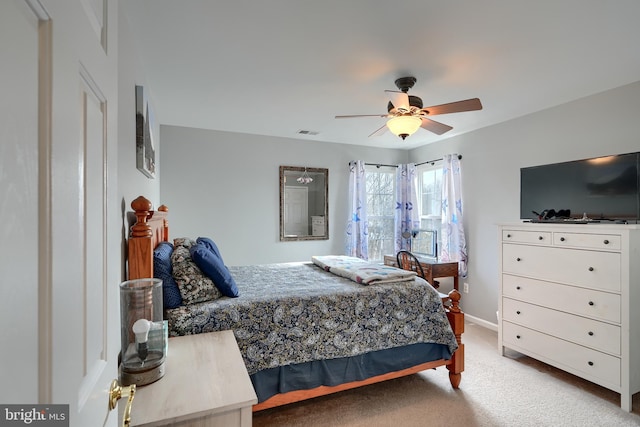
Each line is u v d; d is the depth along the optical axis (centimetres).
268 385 195
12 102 35
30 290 39
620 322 225
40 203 41
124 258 164
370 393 246
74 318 50
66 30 48
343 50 212
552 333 268
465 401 235
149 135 244
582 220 264
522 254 293
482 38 197
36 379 40
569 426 207
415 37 196
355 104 318
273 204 451
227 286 204
